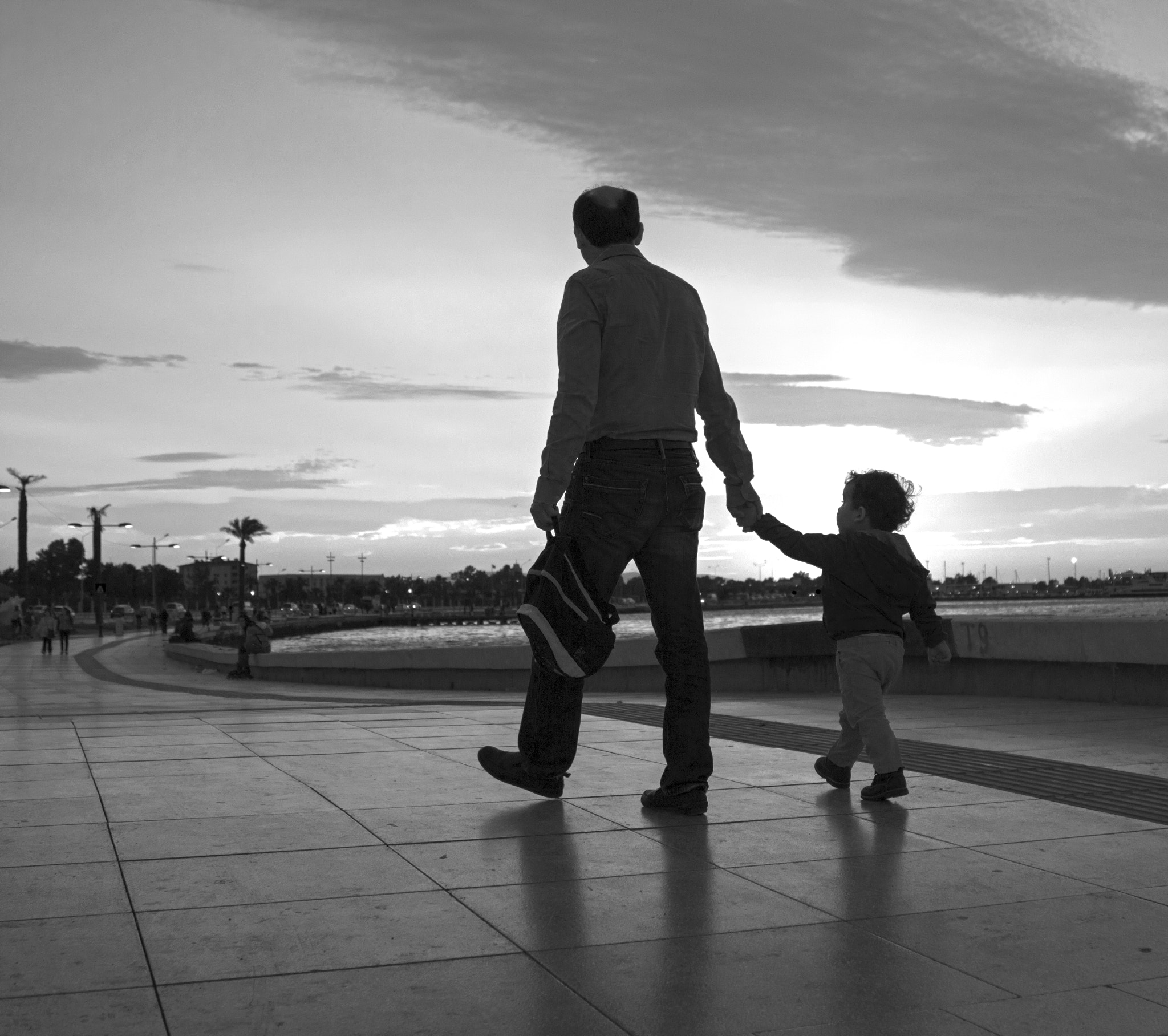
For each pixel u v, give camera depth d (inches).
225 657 1310.3
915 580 196.5
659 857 154.3
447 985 106.8
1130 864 151.6
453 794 196.4
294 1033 95.8
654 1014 100.3
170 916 126.9
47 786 203.3
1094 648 409.4
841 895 136.5
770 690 531.2
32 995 103.5
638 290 180.9
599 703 395.2
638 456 178.7
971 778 221.9
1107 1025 98.8
